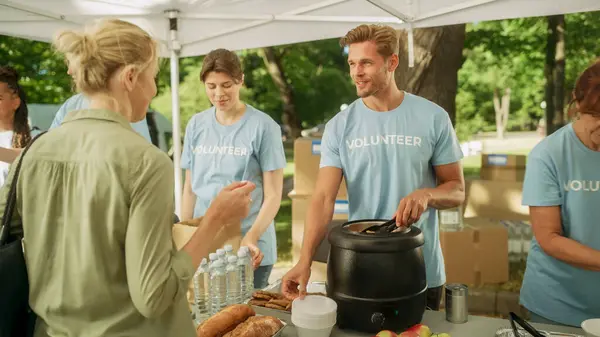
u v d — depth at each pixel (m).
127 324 1.07
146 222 1.01
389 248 1.46
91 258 1.03
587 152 1.79
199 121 2.81
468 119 17.23
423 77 4.26
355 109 2.14
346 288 1.50
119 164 1.01
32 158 1.09
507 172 4.71
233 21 3.53
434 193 1.85
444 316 1.71
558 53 7.82
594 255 1.69
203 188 2.77
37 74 8.82
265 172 2.71
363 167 2.10
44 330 1.12
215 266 1.82
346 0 3.22
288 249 6.98
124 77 1.06
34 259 1.09
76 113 1.10
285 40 3.46
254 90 12.21
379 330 1.49
